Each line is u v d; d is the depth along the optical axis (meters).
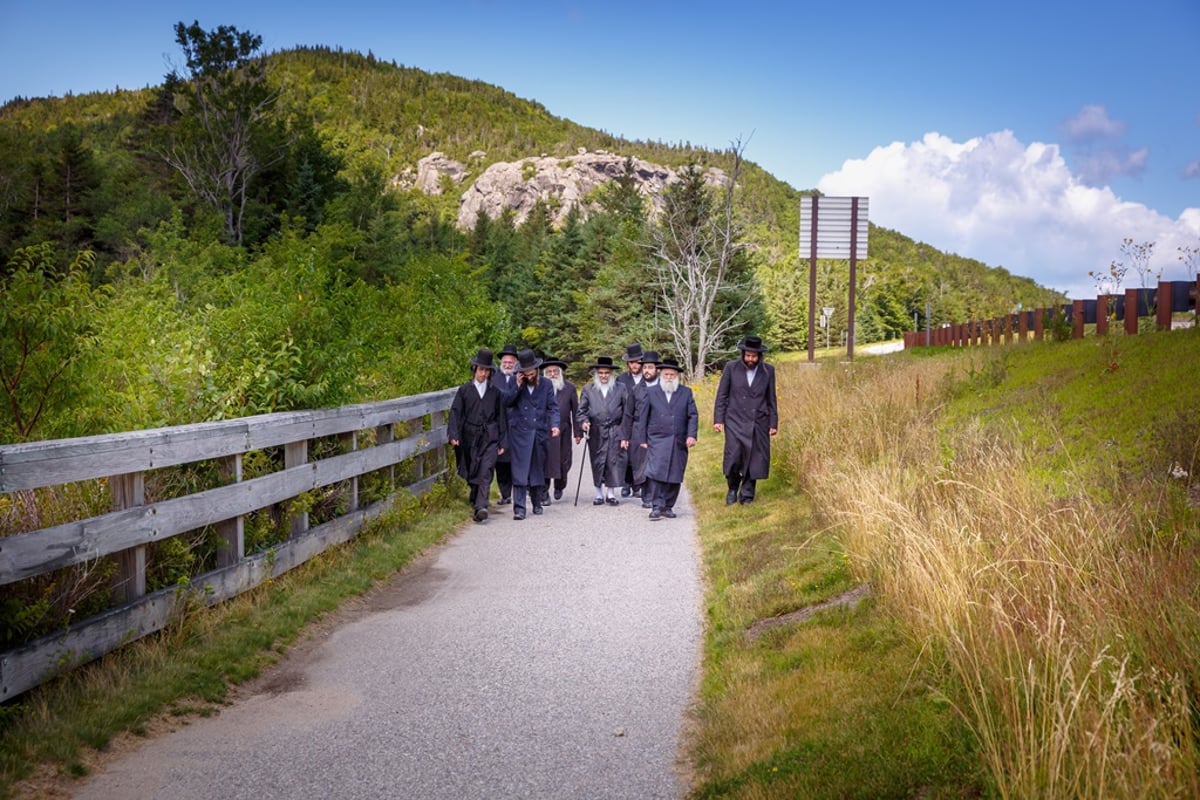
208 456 5.87
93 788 3.88
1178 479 6.33
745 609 6.13
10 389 6.14
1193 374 9.34
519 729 4.56
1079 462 7.53
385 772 4.09
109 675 4.81
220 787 3.93
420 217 90.88
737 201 43.66
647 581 7.44
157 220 50.47
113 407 6.78
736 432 10.20
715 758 4.09
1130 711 3.20
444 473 11.35
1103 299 15.63
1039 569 4.62
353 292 9.85
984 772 3.29
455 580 7.57
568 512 10.97
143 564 5.25
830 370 20.55
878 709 4.07
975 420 10.09
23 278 6.12
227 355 7.64
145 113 67.56
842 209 28.14
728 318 41.19
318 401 7.92
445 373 14.37
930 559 5.02
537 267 69.31
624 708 4.82
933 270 180.12
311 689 5.12
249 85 56.03
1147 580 4.12
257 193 57.88
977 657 4.01
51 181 55.94
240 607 6.07
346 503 8.35
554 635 6.07
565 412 12.00
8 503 4.91
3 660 4.25
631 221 57.66
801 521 8.40
